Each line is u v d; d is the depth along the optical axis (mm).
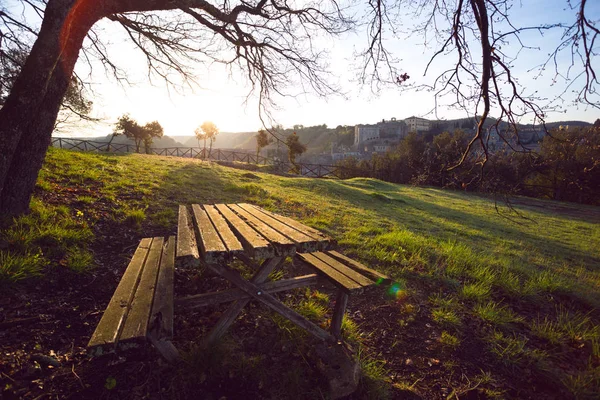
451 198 18688
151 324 1755
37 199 4699
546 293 4250
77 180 6414
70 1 4027
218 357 2207
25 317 2482
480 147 3336
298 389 2141
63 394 1908
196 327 2699
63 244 3602
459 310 3516
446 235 7820
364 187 18094
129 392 1981
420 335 3037
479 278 4293
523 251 7367
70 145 17406
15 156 4012
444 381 2490
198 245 2490
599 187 22344
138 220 4930
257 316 2918
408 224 8422
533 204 21750
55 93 4336
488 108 3008
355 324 3080
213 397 2023
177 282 3447
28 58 3928
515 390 2449
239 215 3359
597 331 3229
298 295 3475
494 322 3297
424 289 3945
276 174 17953
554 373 2633
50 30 3932
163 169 10508
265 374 2221
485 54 2871
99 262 3588
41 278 3000
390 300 3598
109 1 4836
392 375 2502
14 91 3889
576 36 2553
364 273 2676
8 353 2102
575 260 7562
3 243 3279
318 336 2463
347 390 2162
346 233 5996
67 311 2693
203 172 11648
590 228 13812
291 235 2445
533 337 3176
